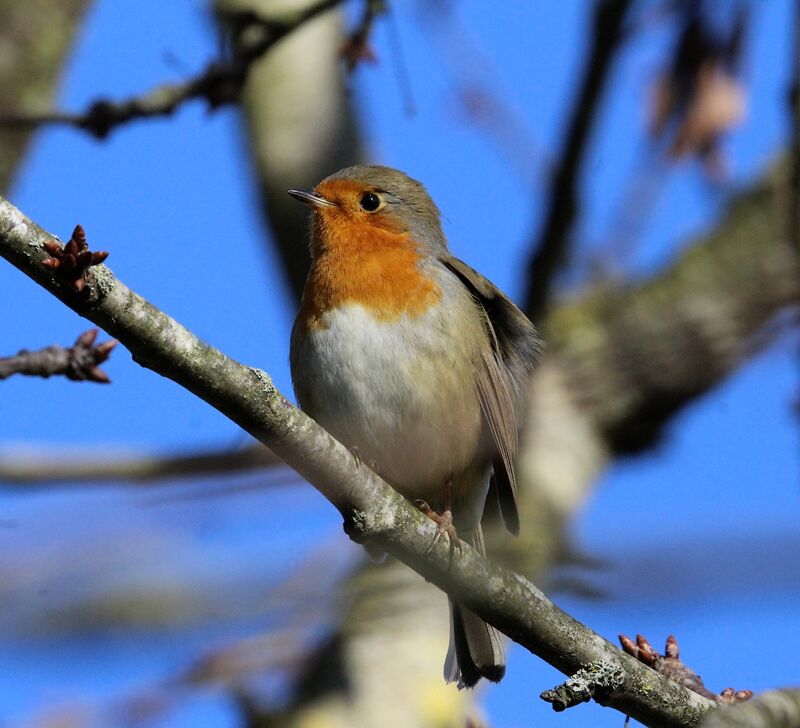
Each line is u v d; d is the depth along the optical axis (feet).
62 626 29.99
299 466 25.16
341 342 31.91
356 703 37.86
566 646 25.86
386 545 26.14
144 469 36.01
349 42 36.11
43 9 36.40
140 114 35.42
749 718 21.84
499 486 34.24
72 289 22.17
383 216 33.76
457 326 32.19
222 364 23.59
